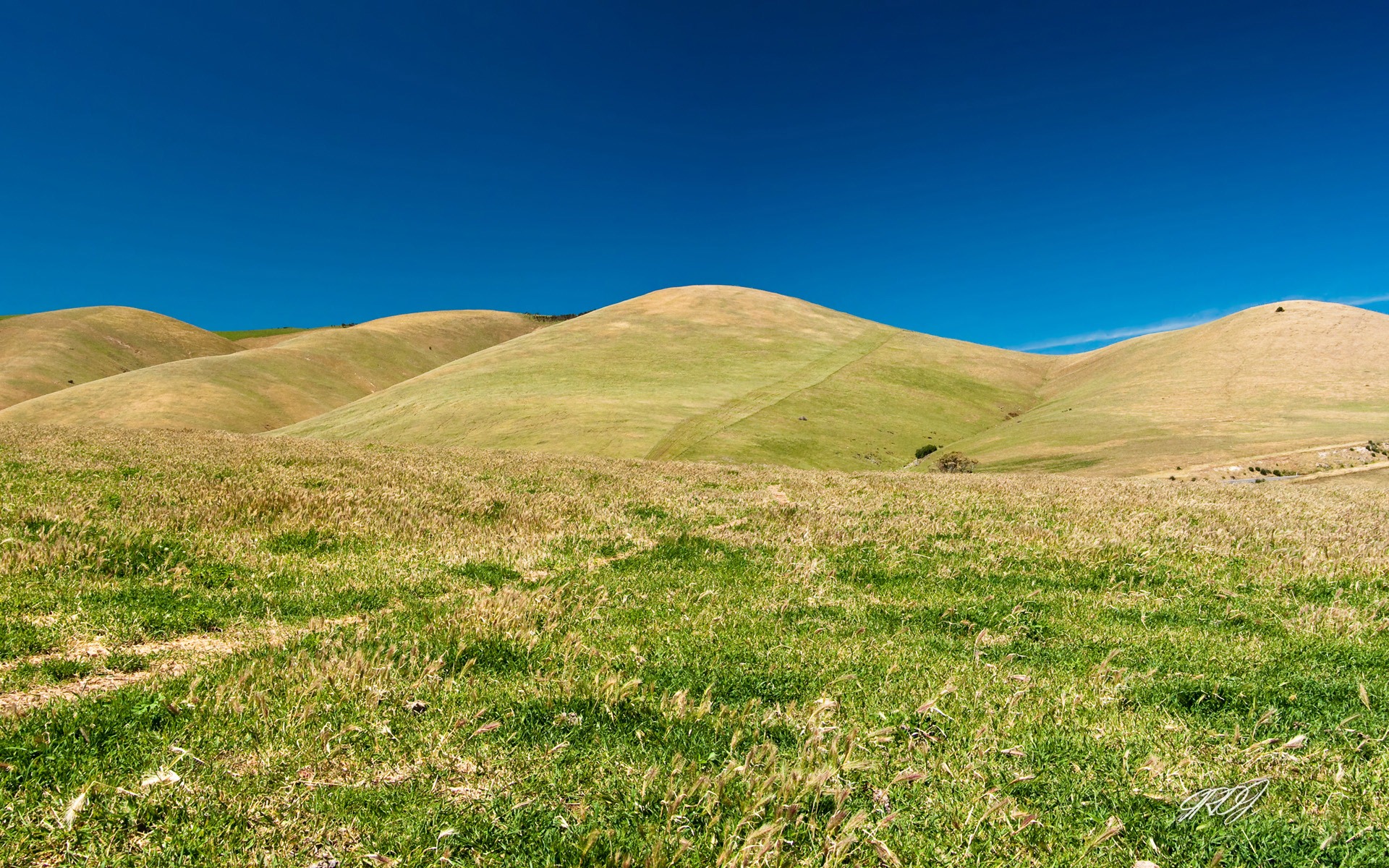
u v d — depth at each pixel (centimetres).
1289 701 602
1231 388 10338
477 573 1066
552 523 1446
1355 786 468
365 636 741
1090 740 530
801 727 543
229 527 1248
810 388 11431
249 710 546
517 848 401
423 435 9306
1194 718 574
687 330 15350
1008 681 650
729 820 414
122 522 1161
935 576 1072
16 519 1109
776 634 802
